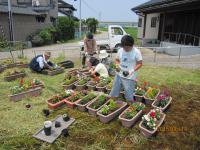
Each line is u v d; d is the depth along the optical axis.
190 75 7.92
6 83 6.70
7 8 19.91
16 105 5.07
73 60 11.14
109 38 13.94
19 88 5.61
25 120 4.38
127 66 4.53
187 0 11.40
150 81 7.05
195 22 14.41
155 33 19.55
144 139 3.79
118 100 5.10
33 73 7.90
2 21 19.05
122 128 4.12
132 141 3.74
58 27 26.09
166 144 3.68
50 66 7.87
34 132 3.94
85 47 7.92
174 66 9.64
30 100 5.37
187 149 3.57
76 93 5.35
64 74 7.77
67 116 4.33
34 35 22.14
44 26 25.86
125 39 4.24
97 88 6.03
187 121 4.43
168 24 17.83
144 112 4.73
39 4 27.38
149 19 20.62
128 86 4.64
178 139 3.82
